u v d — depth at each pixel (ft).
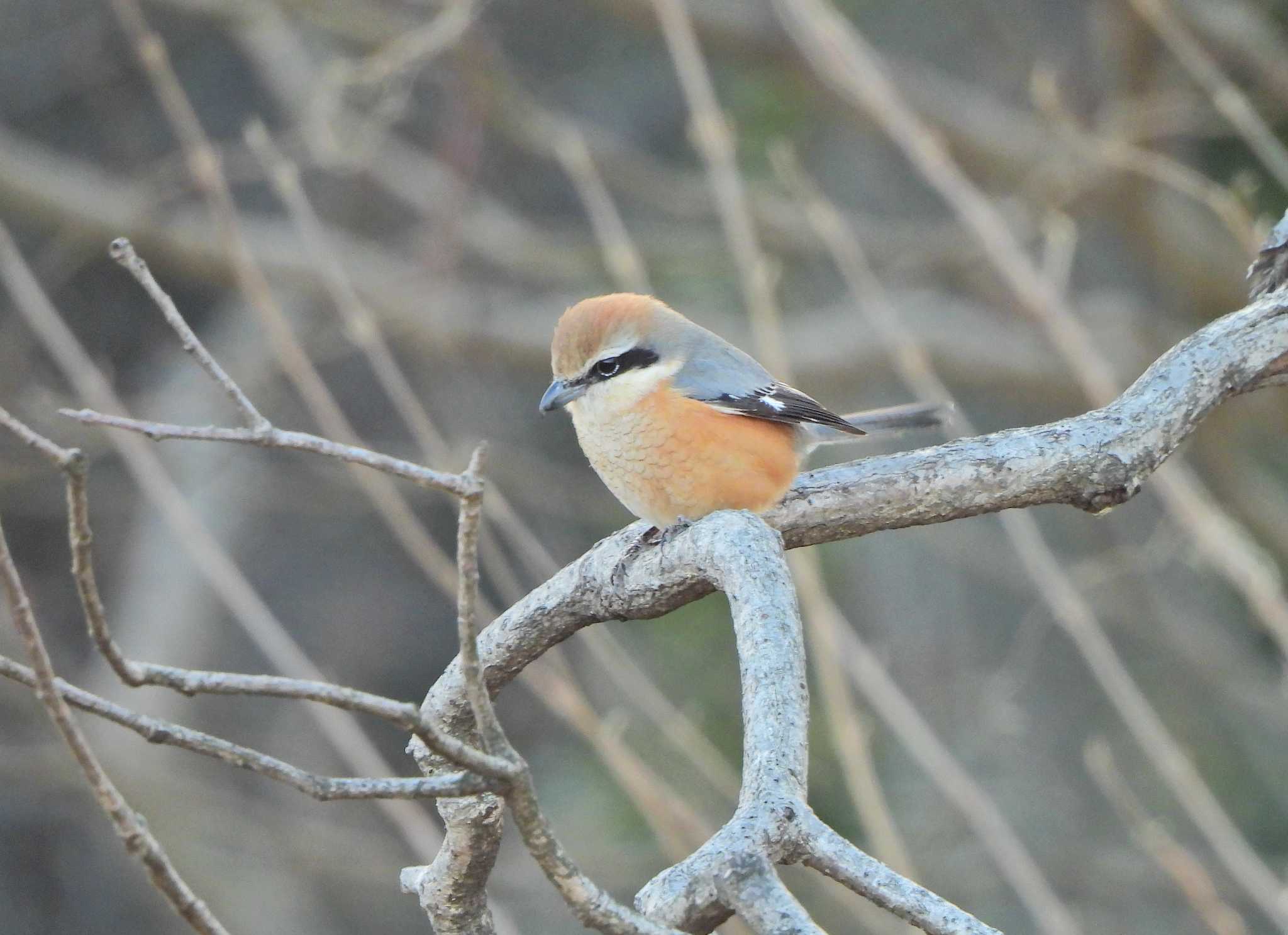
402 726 9.32
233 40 55.01
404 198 50.49
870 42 54.08
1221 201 28.89
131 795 45.06
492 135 52.29
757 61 45.37
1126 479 14.88
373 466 9.78
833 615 26.66
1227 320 15.53
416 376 53.72
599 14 50.34
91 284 54.60
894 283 47.73
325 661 58.80
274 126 56.59
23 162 46.39
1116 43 41.93
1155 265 44.11
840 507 15.17
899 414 25.18
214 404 50.85
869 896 10.63
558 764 47.88
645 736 38.93
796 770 11.46
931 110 45.98
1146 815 41.81
